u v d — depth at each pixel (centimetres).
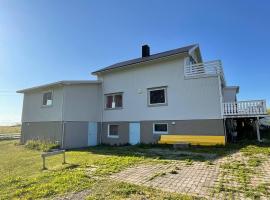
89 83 1709
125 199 414
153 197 423
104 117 1744
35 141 1593
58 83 1544
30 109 1845
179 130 1366
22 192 479
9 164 856
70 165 782
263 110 1173
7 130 3753
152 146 1334
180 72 1410
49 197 441
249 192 440
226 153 941
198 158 852
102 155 1027
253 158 795
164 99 1461
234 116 1226
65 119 1535
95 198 424
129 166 734
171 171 638
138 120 1558
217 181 527
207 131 1268
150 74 1547
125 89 1664
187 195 430
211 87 1291
